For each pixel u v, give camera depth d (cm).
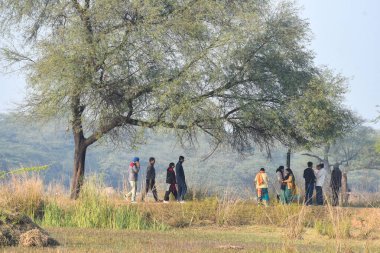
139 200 6912
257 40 8912
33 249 3122
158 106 8075
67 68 7494
